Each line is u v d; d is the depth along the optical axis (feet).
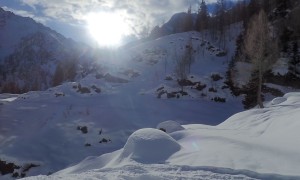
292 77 192.34
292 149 41.19
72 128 165.17
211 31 331.16
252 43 130.72
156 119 174.29
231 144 46.88
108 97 216.54
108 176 32.48
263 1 275.80
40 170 132.16
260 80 123.44
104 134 158.40
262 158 39.01
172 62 276.21
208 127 76.89
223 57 279.28
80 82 242.17
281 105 80.02
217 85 222.48
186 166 36.70
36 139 155.43
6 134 164.04
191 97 211.61
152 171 35.83
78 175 33.40
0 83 641.81
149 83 239.91
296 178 32.09
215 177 32.78
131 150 47.98
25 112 193.88
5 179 130.72
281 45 199.82
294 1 232.94
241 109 193.98
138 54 293.84
